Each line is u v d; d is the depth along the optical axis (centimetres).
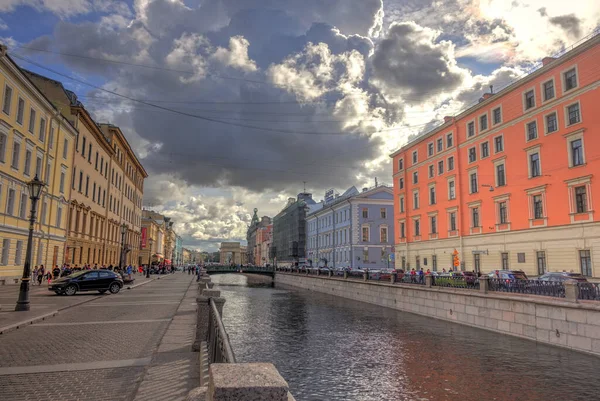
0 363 754
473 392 1157
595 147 2703
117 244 5875
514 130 3419
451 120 4231
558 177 2977
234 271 8369
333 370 1391
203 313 864
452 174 4234
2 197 2655
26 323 1202
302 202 9606
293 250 9694
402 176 5281
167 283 3881
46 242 3338
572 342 1573
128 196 6688
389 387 1209
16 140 2816
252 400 198
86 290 2355
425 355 1587
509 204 3444
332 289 4562
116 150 5731
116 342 958
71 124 3828
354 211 6353
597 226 2669
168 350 845
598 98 2698
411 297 2866
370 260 6288
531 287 1836
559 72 3009
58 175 3553
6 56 2519
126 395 578
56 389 602
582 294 1562
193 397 283
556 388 1173
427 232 4672
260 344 1814
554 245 2981
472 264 3875
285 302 3691
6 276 2748
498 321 1994
